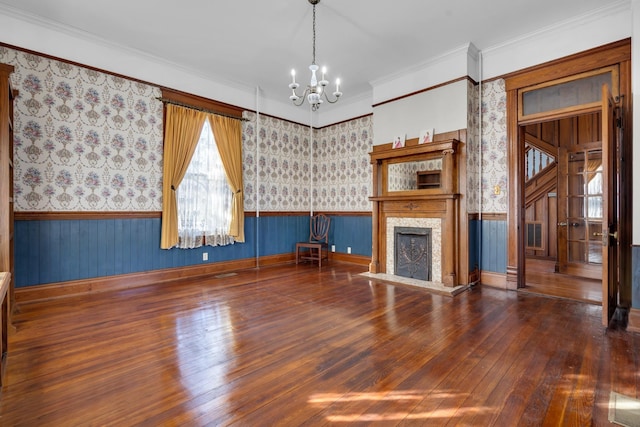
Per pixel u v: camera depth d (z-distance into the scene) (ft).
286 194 19.93
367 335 8.40
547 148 18.16
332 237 20.57
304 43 13.01
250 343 7.89
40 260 11.46
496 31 12.22
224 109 16.72
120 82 13.24
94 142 12.59
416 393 5.77
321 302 11.35
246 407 5.36
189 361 6.96
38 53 11.35
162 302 11.27
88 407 5.34
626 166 10.55
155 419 5.05
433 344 7.83
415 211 14.88
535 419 5.04
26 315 9.80
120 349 7.52
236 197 16.88
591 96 11.33
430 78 14.43
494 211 13.69
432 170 14.34
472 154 13.75
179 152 14.78
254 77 16.29
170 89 14.69
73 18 11.28
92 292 12.51
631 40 9.85
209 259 16.29
